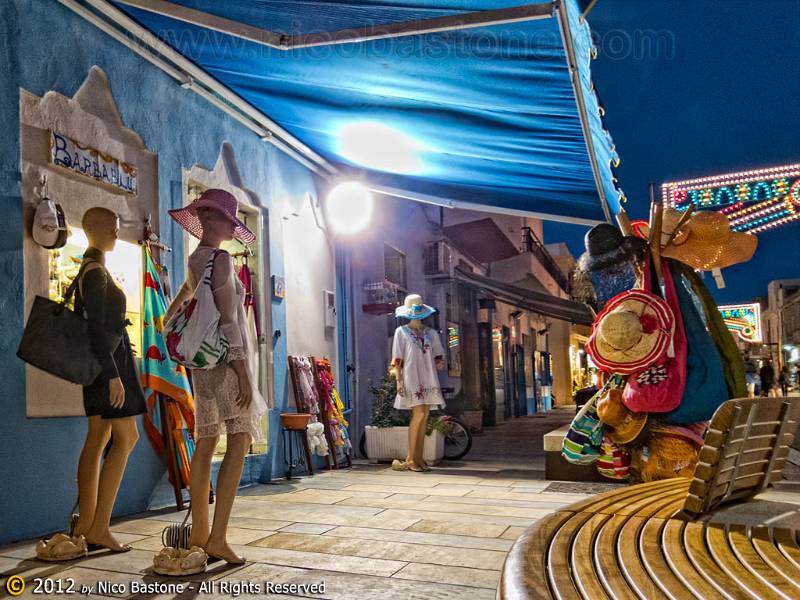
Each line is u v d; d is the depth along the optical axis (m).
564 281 32.19
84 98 5.21
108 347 3.64
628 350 2.40
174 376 5.57
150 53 5.88
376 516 4.96
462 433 9.51
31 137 4.70
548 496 5.91
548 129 5.54
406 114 6.29
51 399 4.62
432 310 8.44
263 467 7.08
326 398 8.45
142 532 4.49
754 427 1.59
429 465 8.63
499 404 19.08
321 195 9.28
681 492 1.76
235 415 3.57
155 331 5.56
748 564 1.06
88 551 3.89
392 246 11.88
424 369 8.25
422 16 3.82
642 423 2.51
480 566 3.51
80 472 3.91
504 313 21.39
